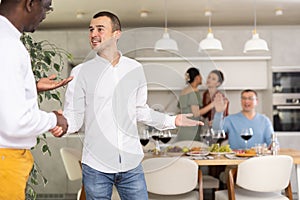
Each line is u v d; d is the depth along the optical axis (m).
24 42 2.96
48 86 2.02
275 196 3.74
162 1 5.18
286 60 6.39
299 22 6.57
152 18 6.15
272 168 3.56
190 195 3.75
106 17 2.43
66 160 4.21
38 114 1.74
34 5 1.81
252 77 6.52
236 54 6.41
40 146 6.01
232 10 5.71
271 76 6.39
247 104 4.97
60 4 5.22
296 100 6.39
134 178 2.51
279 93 6.39
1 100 1.65
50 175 6.05
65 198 6.11
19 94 1.68
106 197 2.48
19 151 1.85
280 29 6.72
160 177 3.48
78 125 2.38
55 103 5.41
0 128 1.68
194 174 3.52
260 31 6.39
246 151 4.21
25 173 1.90
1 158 1.80
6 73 1.67
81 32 6.32
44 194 6.09
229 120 5.01
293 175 6.00
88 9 5.51
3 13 1.79
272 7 5.56
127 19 6.19
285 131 6.40
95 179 2.45
